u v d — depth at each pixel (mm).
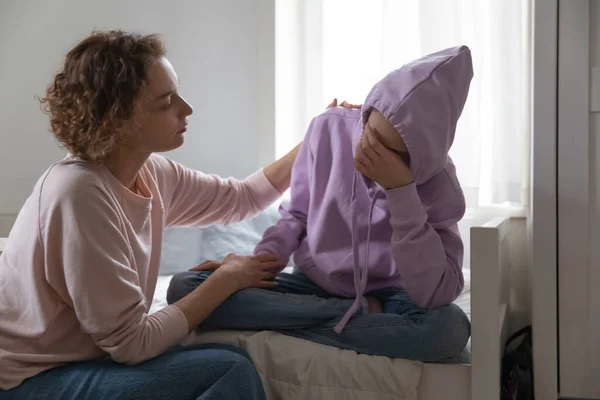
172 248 1928
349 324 1181
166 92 1162
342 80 2119
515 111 1925
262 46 2193
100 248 1047
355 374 1147
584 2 1295
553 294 1311
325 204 1315
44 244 1068
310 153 1395
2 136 2273
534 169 1317
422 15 1902
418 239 1129
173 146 1207
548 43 1307
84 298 1034
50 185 1093
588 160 1307
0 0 2266
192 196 1439
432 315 1154
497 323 1123
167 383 1027
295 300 1224
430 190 1225
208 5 2252
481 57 1869
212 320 1236
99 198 1070
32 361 1063
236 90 2248
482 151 1962
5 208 2271
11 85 2266
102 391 1015
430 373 1163
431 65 1152
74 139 1116
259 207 1532
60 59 2252
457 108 1165
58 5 2258
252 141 2248
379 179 1137
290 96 2203
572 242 1318
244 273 1244
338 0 2117
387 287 1286
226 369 1044
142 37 1185
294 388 1167
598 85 1295
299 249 1379
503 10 1910
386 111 1119
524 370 1499
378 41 2076
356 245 1222
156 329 1080
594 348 1314
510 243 1835
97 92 1094
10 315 1109
